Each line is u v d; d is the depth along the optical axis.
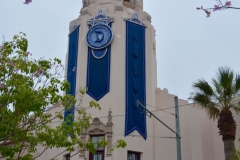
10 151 17.61
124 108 31.84
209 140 33.66
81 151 19.42
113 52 33.47
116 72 32.78
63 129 18.34
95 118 31.62
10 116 16.92
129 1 38.34
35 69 17.50
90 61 33.72
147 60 34.81
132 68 33.44
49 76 18.08
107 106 31.91
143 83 33.66
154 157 32.59
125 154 30.38
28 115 17.89
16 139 17.95
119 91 32.19
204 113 34.50
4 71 17.28
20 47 18.09
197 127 34.31
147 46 35.34
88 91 32.81
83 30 35.38
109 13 35.59
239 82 25.48
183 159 33.88
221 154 32.50
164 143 33.47
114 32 34.16
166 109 35.47
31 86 17.34
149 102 33.47
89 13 36.12
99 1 37.12
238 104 27.38
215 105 26.72
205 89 26.14
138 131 31.88
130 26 34.78
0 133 16.61
